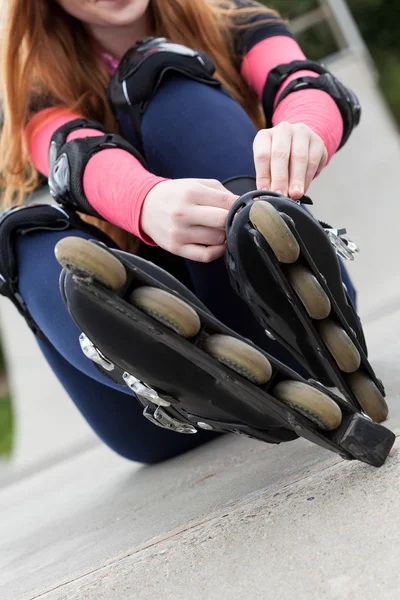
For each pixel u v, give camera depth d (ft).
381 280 10.78
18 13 4.43
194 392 2.58
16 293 3.59
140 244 4.28
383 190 11.03
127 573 2.56
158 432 4.60
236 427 2.69
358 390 2.80
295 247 2.56
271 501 2.66
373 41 21.61
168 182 3.05
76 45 4.56
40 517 5.37
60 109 4.33
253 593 2.09
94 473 6.59
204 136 3.77
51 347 4.07
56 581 2.81
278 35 4.58
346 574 1.99
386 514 2.20
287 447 3.54
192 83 3.92
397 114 21.13
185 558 2.48
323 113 3.68
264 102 4.25
